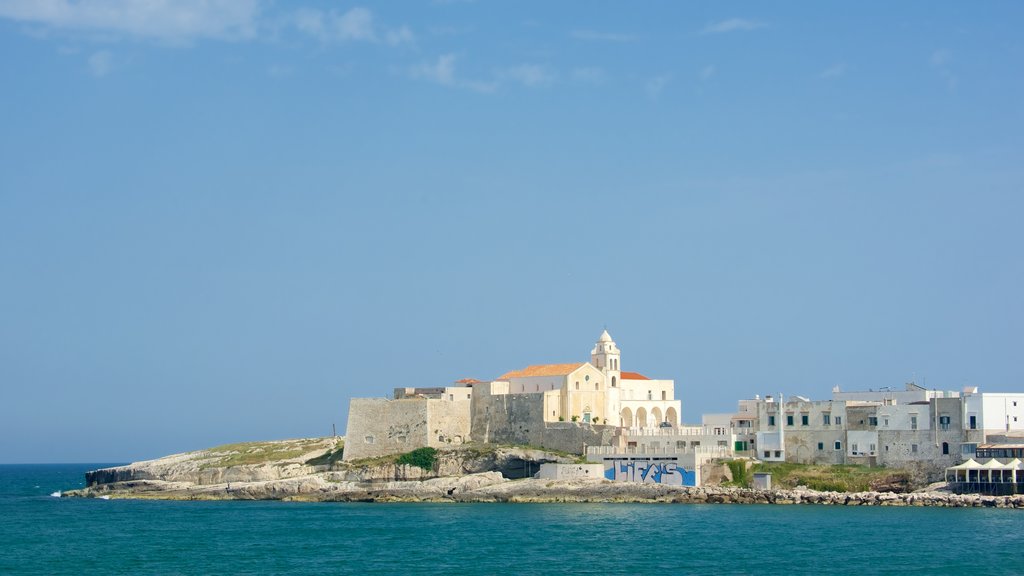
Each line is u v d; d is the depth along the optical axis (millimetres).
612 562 140500
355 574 134250
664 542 156750
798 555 144250
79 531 181500
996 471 195125
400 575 133125
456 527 176875
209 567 140875
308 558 146625
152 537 171375
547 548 152250
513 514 194500
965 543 152875
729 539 158750
